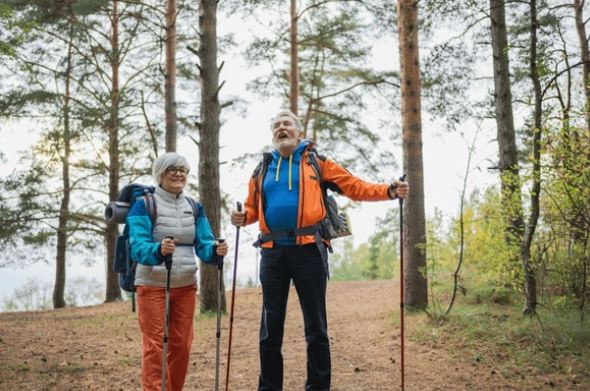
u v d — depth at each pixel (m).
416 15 8.53
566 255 6.40
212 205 9.66
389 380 4.95
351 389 4.71
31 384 4.96
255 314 9.91
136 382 5.06
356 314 9.42
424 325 6.90
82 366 5.67
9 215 15.42
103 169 16.64
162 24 14.08
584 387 4.59
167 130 13.48
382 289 13.51
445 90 9.45
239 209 3.88
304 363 5.73
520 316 6.50
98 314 11.13
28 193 15.88
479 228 7.25
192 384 4.95
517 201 6.19
